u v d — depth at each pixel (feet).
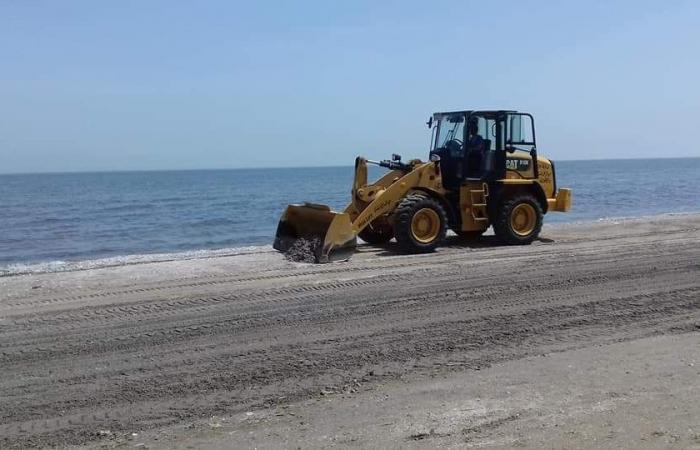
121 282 36.65
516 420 17.60
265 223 89.51
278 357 23.41
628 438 16.31
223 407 19.21
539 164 49.57
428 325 27.09
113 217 103.30
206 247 65.46
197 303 31.04
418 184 45.91
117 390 20.59
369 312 29.17
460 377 21.09
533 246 47.50
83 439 17.30
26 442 17.17
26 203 142.61
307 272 37.99
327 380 21.18
